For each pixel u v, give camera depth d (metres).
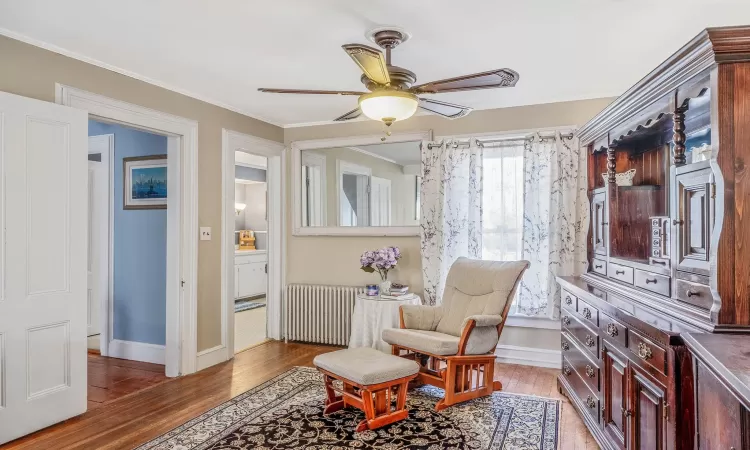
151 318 4.25
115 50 2.91
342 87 3.69
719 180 1.72
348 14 2.40
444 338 3.25
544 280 4.04
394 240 4.64
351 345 4.08
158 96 3.59
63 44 2.82
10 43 2.65
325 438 2.67
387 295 4.18
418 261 4.55
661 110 2.28
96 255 4.82
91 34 2.67
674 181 2.11
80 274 2.94
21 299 2.63
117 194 4.39
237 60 3.08
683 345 1.71
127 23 2.52
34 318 2.69
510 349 4.20
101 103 3.15
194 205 3.92
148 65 3.18
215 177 4.16
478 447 2.56
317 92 2.54
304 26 2.54
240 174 8.23
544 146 4.05
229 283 4.32
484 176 4.24
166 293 4.01
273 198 5.08
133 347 4.32
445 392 3.15
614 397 2.31
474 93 3.84
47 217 2.76
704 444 1.43
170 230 3.84
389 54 2.74
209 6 2.32
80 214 2.93
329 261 4.92
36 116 2.70
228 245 4.31
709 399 1.39
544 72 3.32
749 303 1.68
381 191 4.68
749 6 2.31
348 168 4.84
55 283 2.80
